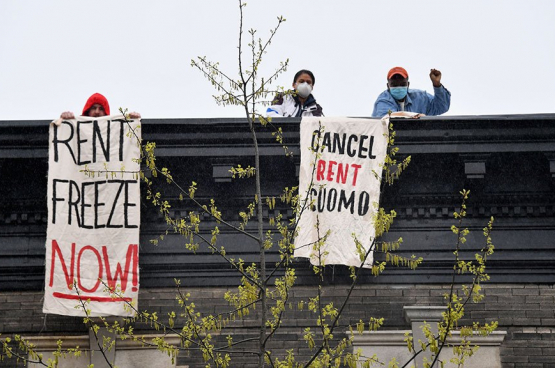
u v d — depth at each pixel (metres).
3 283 20.47
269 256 20.58
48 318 20.19
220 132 20.77
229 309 20.31
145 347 19.88
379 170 20.62
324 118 20.77
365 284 20.45
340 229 20.19
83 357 19.81
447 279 20.47
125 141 20.62
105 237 20.11
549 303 20.31
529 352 19.94
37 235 20.77
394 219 20.86
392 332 19.89
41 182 20.88
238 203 20.95
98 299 19.69
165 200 20.88
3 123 20.64
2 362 19.84
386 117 20.86
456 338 19.81
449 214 20.92
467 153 20.72
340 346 16.59
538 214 20.89
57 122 20.69
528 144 20.78
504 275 20.50
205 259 20.56
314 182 20.34
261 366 16.61
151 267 20.56
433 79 22.69
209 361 19.84
